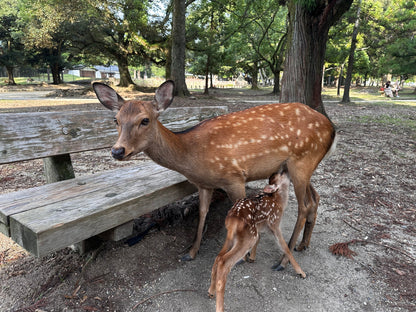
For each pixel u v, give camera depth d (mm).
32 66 36656
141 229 3389
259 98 22281
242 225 2352
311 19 8094
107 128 3529
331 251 3164
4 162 2648
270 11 23031
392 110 15031
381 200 4406
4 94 23094
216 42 24797
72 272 2762
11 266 2883
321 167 5863
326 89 38938
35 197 2596
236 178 2859
